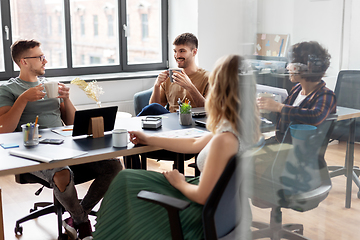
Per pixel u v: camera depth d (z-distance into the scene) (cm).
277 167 117
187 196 154
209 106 150
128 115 377
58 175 214
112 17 471
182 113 239
